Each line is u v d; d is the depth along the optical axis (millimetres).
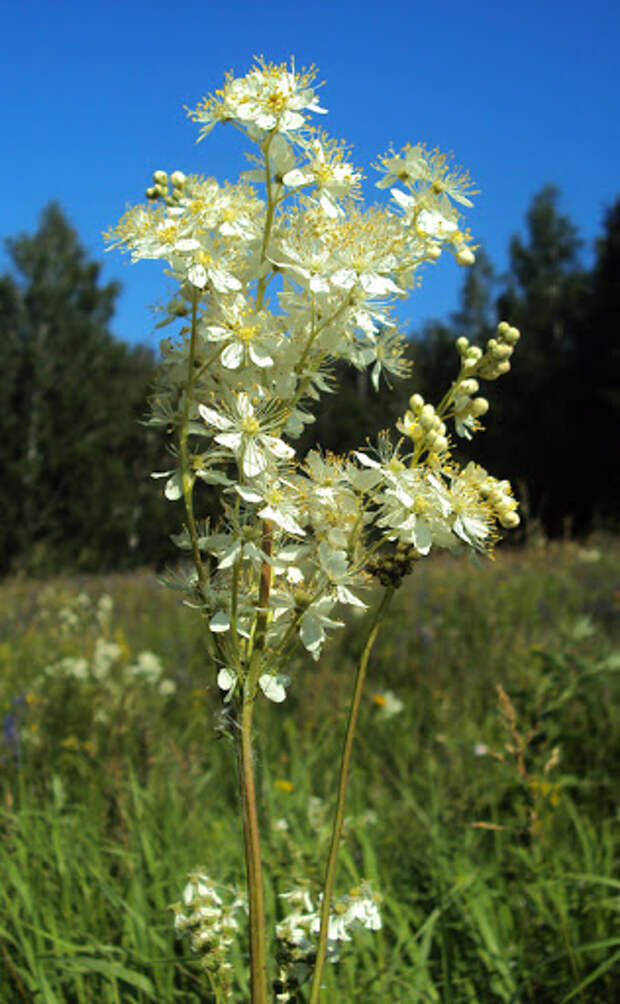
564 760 4426
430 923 2629
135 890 2895
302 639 1754
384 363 1975
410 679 6684
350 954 2465
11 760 4555
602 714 4590
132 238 1758
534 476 32094
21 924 2668
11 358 30188
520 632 7434
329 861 1751
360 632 7777
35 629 9414
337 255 1778
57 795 3803
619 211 32844
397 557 1791
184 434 1757
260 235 1792
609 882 2820
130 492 30688
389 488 1758
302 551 1797
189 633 8656
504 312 39531
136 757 4625
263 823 3547
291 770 4531
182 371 1824
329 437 31031
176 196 1784
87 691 5328
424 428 1785
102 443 30625
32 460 29766
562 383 32625
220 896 2613
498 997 2586
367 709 5742
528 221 41688
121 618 10297
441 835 3566
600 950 2676
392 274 1922
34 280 31109
